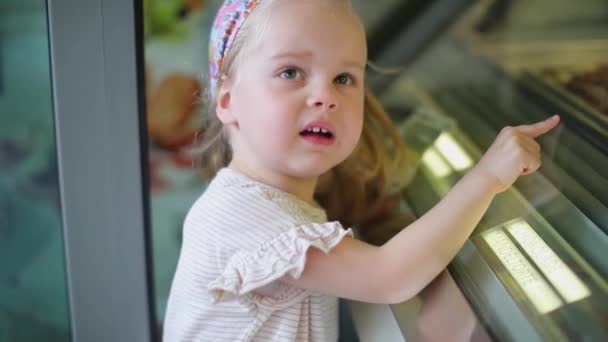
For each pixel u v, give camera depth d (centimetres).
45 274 121
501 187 73
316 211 81
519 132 75
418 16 152
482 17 158
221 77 85
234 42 81
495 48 151
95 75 93
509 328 62
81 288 103
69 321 115
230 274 72
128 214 100
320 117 76
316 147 77
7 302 120
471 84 145
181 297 83
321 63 77
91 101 95
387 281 70
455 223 71
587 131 101
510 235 75
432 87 145
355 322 81
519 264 69
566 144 95
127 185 99
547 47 148
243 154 84
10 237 122
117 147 97
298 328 78
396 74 146
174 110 137
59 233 122
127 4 90
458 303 68
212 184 83
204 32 139
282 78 77
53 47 92
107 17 91
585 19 151
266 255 72
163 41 138
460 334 64
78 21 91
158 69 138
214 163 96
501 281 67
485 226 78
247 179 80
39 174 124
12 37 121
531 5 155
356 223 97
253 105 78
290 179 82
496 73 144
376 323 74
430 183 100
